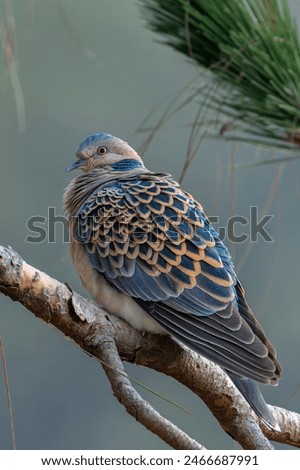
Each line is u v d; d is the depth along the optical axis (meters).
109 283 9.19
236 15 6.16
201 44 6.39
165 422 6.87
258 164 6.65
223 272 8.80
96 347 7.46
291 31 6.21
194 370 8.10
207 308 8.59
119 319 8.09
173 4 6.34
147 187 9.55
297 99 6.18
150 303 8.84
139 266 9.03
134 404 6.95
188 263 8.88
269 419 7.68
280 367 8.17
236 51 6.16
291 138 6.28
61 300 7.31
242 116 6.34
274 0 6.19
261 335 8.52
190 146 6.71
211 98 6.39
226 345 8.20
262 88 6.22
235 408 7.95
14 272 7.09
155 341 8.24
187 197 9.58
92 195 9.79
